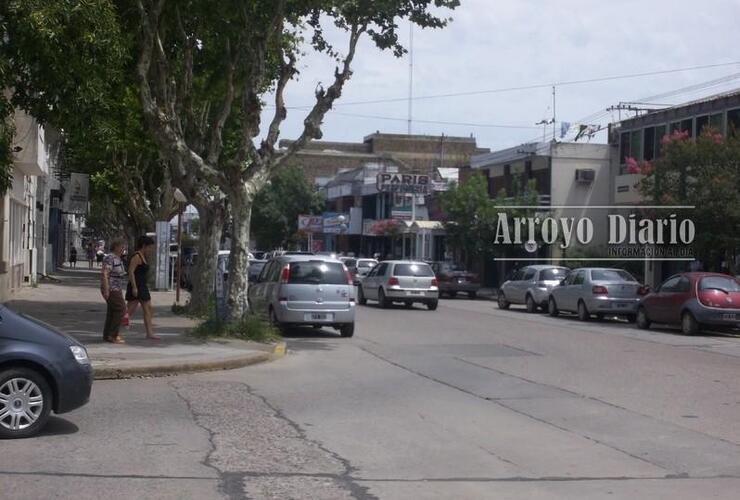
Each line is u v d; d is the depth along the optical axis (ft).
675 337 72.08
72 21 43.55
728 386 44.88
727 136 94.58
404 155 294.25
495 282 153.48
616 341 67.56
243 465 26.86
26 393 29.32
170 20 64.54
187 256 144.15
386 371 48.80
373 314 91.86
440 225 154.10
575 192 138.41
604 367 51.72
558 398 40.65
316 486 24.80
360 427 33.12
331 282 65.92
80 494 23.16
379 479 25.81
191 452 28.22
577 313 89.20
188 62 69.67
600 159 138.92
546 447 30.58
